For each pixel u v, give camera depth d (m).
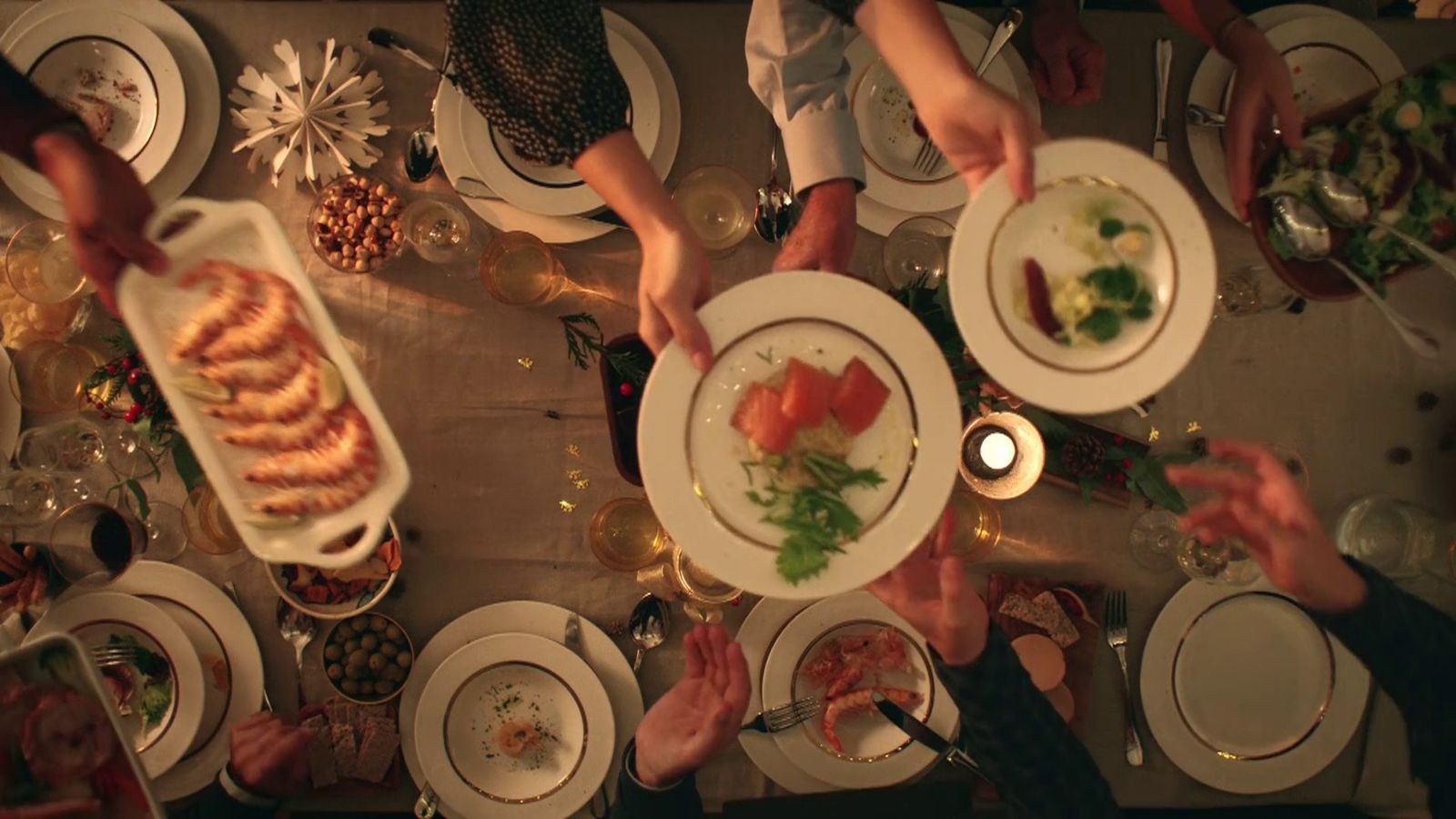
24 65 1.73
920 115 1.40
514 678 1.76
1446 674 1.43
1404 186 1.55
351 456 1.46
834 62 1.58
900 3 1.39
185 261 1.48
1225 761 1.77
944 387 1.37
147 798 1.38
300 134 1.76
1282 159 1.62
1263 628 1.77
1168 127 1.82
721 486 1.37
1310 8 1.76
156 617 1.72
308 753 1.70
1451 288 1.81
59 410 1.78
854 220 1.62
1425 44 1.80
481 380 1.82
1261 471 1.37
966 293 1.30
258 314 1.47
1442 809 1.51
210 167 1.81
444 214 1.80
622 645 1.80
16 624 1.69
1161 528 1.79
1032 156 1.27
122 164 1.56
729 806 1.68
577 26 1.37
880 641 1.74
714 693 1.56
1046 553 1.80
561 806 1.73
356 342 1.82
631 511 1.81
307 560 1.45
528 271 1.81
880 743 1.74
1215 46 1.72
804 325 1.36
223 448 1.47
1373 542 1.75
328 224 1.76
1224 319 1.82
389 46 1.76
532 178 1.75
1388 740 1.77
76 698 1.39
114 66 1.76
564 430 1.82
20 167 1.74
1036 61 1.80
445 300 1.82
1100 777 1.55
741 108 1.83
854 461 1.38
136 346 1.64
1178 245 1.30
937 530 1.69
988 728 1.48
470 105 1.72
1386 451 1.82
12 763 1.36
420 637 1.80
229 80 1.81
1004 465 1.70
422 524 1.81
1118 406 1.31
